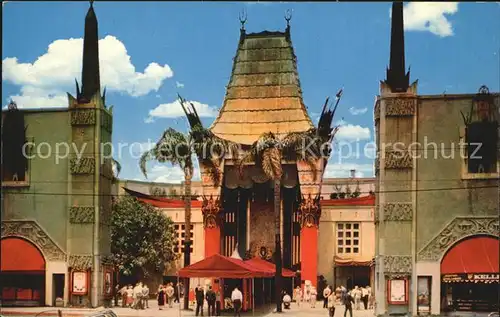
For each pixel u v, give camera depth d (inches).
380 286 1819.6
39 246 2034.9
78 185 2039.9
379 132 1883.6
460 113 1834.4
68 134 2060.8
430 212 1819.6
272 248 2842.0
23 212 2049.7
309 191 2657.5
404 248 1817.2
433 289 1793.8
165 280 2861.7
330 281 2797.7
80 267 2011.6
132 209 2726.4
